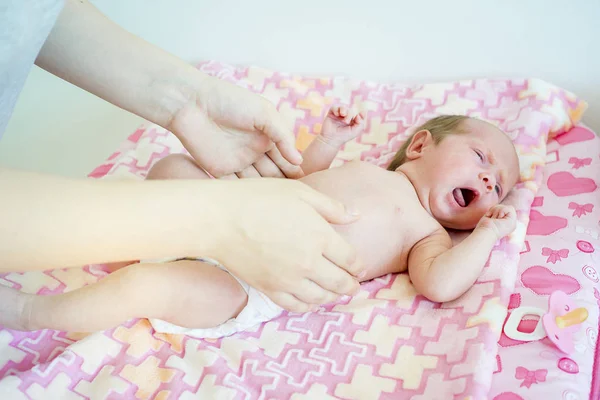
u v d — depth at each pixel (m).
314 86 1.60
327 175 1.22
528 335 0.93
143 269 0.94
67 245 0.56
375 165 1.28
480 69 1.53
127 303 0.93
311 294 0.72
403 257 1.16
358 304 1.07
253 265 0.67
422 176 1.24
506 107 1.44
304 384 0.92
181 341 1.01
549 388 0.84
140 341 1.01
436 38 1.51
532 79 1.44
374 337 0.99
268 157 1.04
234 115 0.90
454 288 1.01
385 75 1.60
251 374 0.94
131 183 0.60
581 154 1.33
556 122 1.39
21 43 0.54
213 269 1.00
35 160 1.76
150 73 0.85
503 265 1.04
